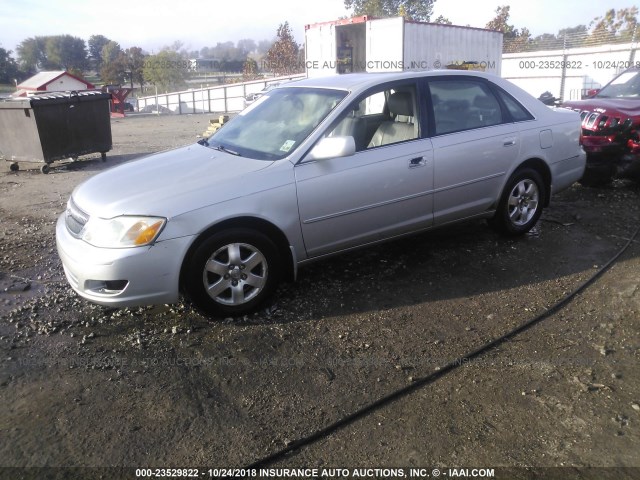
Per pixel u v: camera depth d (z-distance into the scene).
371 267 4.80
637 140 6.88
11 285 4.58
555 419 2.84
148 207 3.56
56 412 2.94
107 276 3.50
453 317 3.92
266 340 3.65
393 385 3.14
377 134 4.72
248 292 3.95
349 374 3.26
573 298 4.18
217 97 36.19
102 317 3.99
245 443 2.70
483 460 2.57
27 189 8.72
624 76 8.54
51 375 3.28
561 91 23.38
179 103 35.03
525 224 5.36
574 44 24.52
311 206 4.01
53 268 5.00
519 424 2.80
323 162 4.07
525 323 3.80
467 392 3.07
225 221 3.72
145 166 4.29
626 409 2.90
